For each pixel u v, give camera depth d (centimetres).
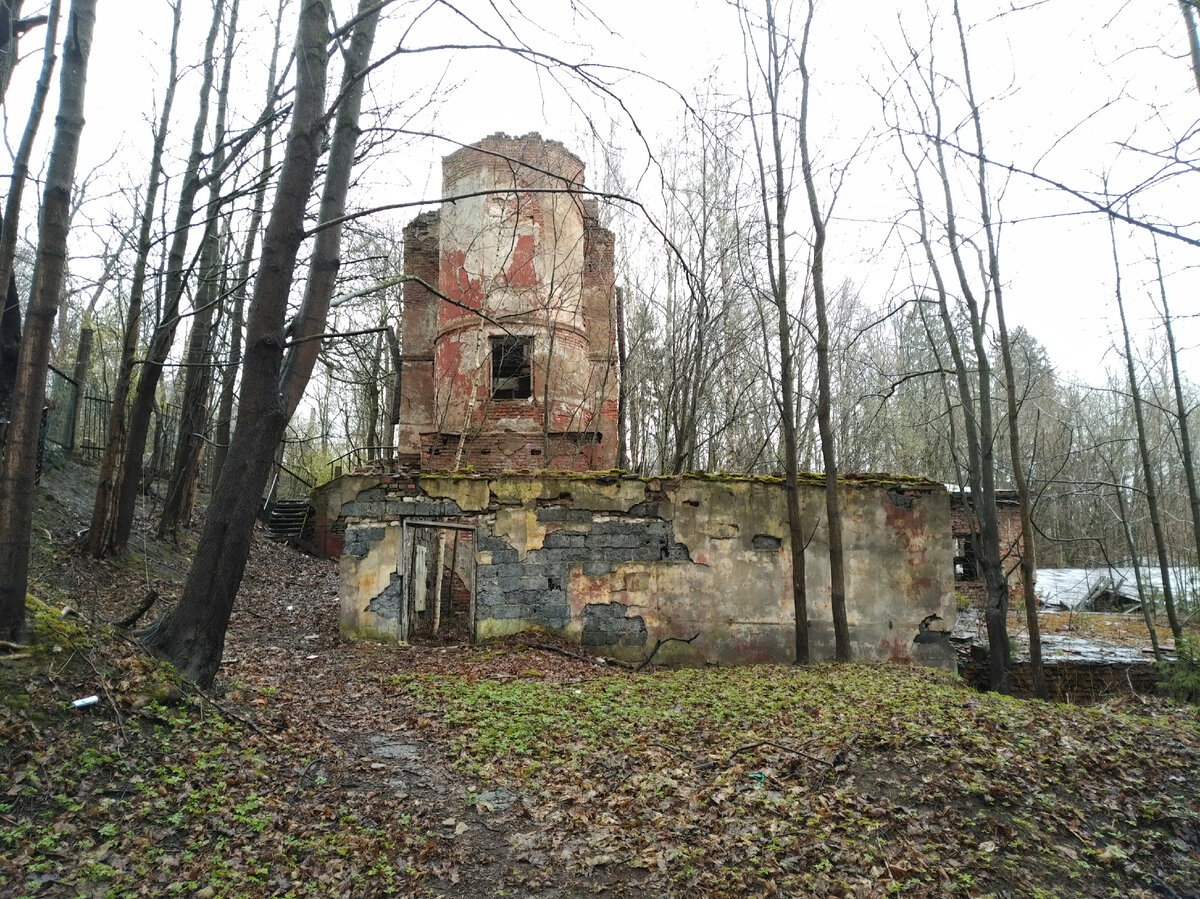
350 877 443
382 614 1169
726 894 450
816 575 1198
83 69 587
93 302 2423
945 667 1192
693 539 1189
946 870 476
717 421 2300
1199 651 1191
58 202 568
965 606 2031
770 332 1991
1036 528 1269
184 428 1583
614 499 1191
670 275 1930
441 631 1241
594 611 1170
